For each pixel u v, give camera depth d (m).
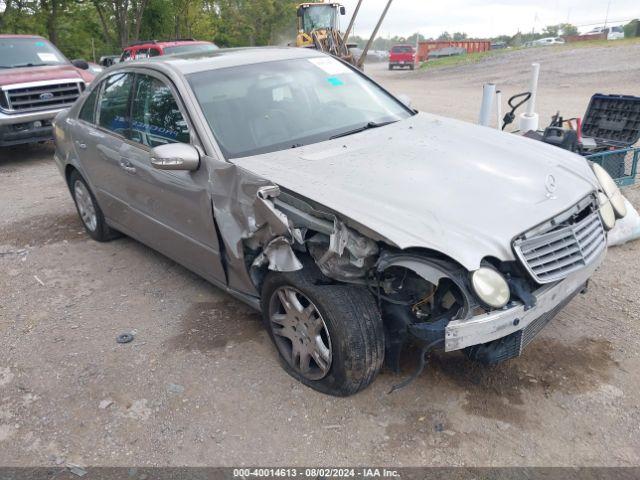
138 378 3.41
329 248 2.78
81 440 2.96
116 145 4.47
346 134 3.87
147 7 32.06
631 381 3.11
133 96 4.36
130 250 5.36
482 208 2.86
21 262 5.26
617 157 5.34
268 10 50.31
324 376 3.08
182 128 3.74
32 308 4.38
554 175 3.31
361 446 2.79
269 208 2.87
